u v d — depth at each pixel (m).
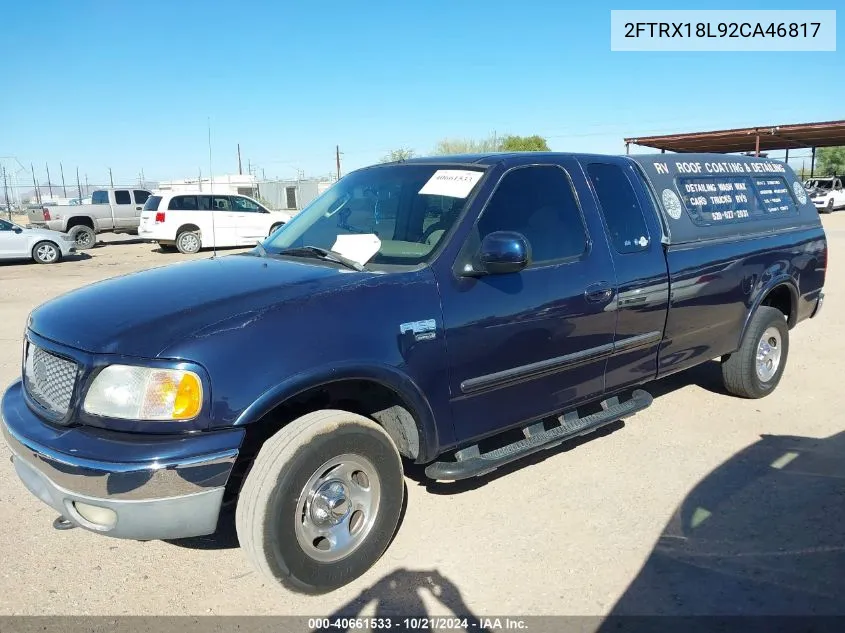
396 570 3.36
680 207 4.81
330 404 3.43
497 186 3.85
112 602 3.12
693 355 4.99
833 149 62.19
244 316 2.96
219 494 2.81
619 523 3.77
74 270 17.56
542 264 3.90
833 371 6.55
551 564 3.39
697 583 3.23
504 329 3.66
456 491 4.16
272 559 2.94
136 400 2.78
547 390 4.01
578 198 4.20
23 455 3.00
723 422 5.24
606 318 4.18
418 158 4.51
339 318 3.12
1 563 3.42
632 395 4.69
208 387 2.79
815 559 3.40
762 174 5.82
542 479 4.31
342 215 4.23
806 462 4.52
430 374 3.40
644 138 31.83
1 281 15.12
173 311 3.02
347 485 3.18
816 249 6.09
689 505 3.96
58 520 3.75
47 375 3.09
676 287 4.62
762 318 5.50
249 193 36.50
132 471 2.69
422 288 3.40
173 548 3.58
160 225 21.41
